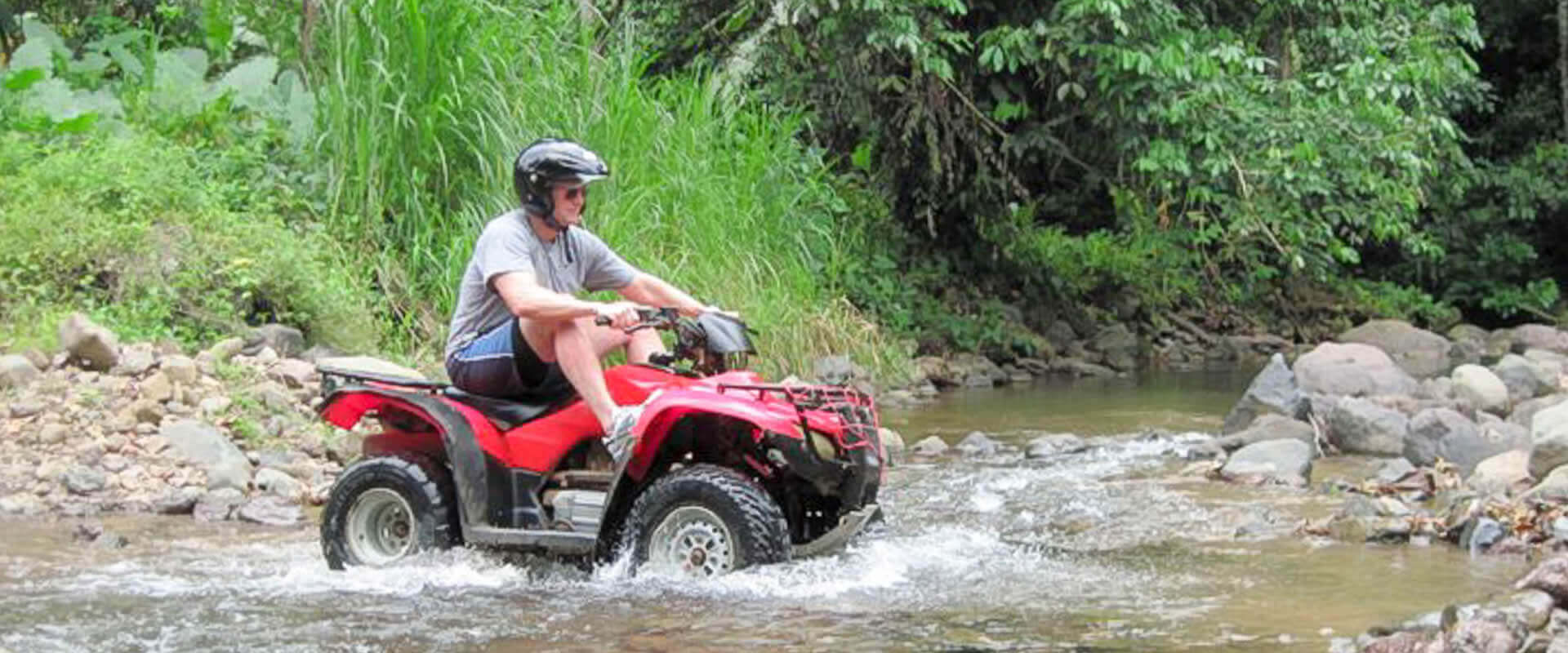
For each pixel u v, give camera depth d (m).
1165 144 14.28
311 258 10.84
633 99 12.35
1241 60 14.12
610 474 6.52
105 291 10.42
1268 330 19.97
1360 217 15.25
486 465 6.54
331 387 6.80
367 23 11.60
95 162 11.16
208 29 13.44
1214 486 8.84
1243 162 14.67
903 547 7.10
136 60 13.20
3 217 10.58
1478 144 23.42
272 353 9.92
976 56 15.43
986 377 15.27
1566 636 5.51
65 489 8.10
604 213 11.64
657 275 11.62
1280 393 10.59
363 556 6.67
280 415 9.20
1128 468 9.55
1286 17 15.30
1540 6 23.09
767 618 5.84
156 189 11.00
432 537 6.57
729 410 6.22
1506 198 22.56
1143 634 5.69
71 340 9.26
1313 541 7.32
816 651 5.43
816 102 15.34
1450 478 8.58
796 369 12.76
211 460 8.47
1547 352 15.91
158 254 10.51
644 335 6.87
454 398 6.70
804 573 6.36
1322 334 20.11
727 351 6.62
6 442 8.51
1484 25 23.19
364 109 11.48
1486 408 11.37
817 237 14.33
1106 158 16.05
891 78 14.94
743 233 12.74
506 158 11.48
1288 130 14.42
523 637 5.63
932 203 16.22
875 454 6.71
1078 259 18.94
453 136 11.65
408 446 6.85
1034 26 14.24
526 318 6.42
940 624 5.80
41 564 6.80
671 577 6.30
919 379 14.26
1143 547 7.21
